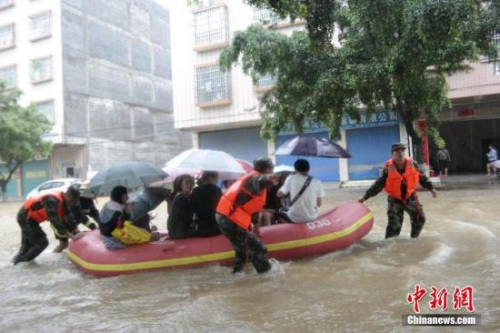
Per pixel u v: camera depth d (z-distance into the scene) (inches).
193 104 893.8
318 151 247.0
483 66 716.7
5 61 1103.6
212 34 876.0
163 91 1337.4
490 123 920.3
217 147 938.1
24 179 1150.3
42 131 966.4
